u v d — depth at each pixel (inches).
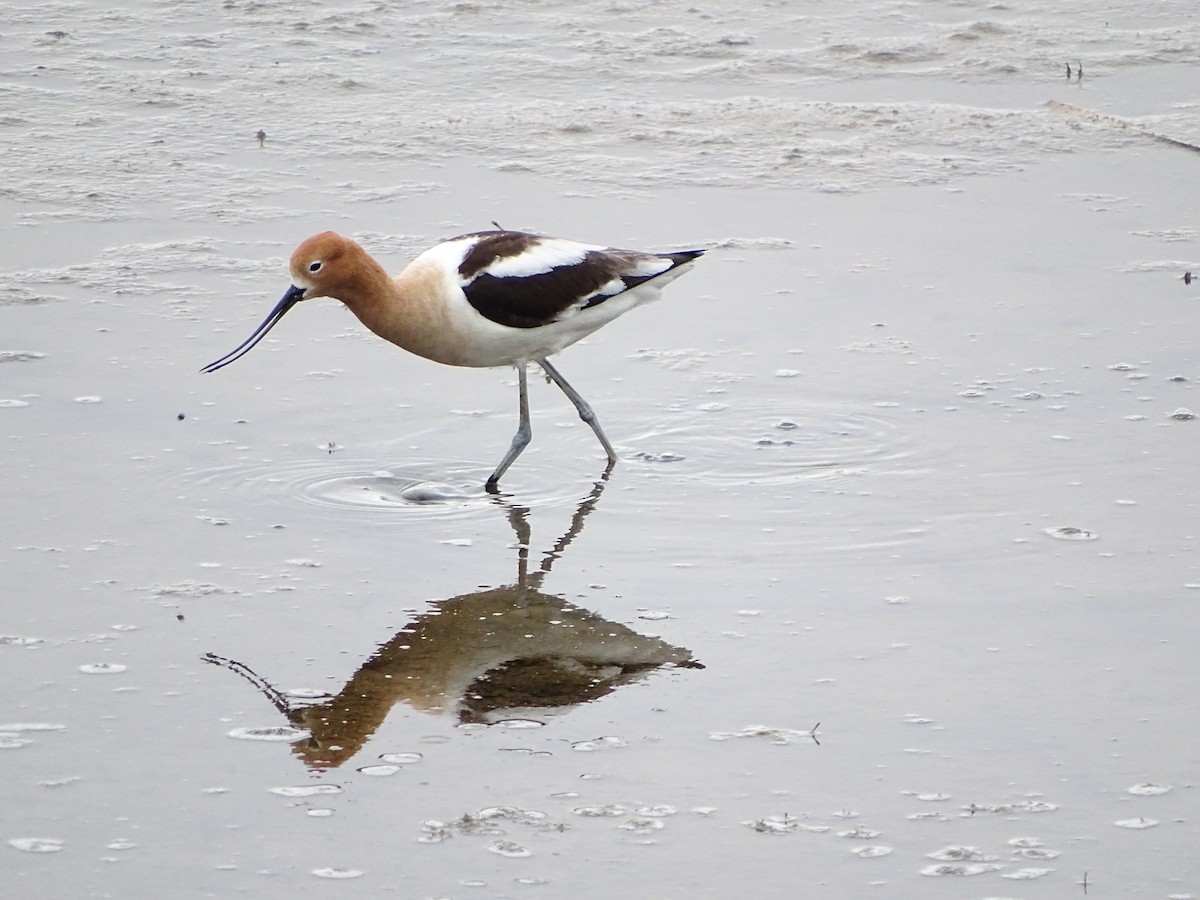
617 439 506.0
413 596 402.3
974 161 742.5
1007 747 335.9
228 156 731.4
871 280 617.0
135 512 441.7
